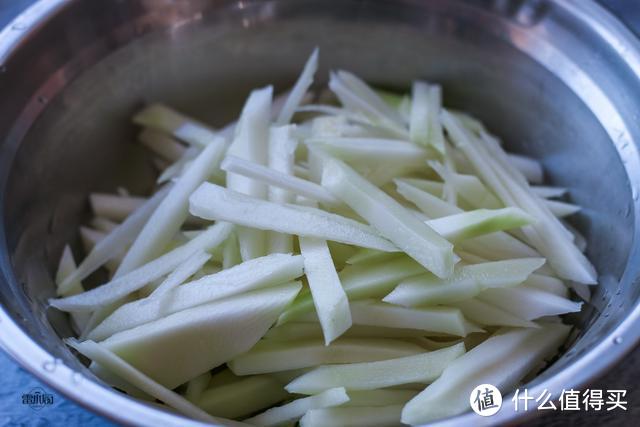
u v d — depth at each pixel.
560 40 0.28
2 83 0.26
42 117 0.27
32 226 0.26
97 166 0.31
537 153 0.31
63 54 0.28
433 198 0.26
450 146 0.30
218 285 0.23
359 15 0.31
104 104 0.30
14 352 0.20
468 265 0.24
